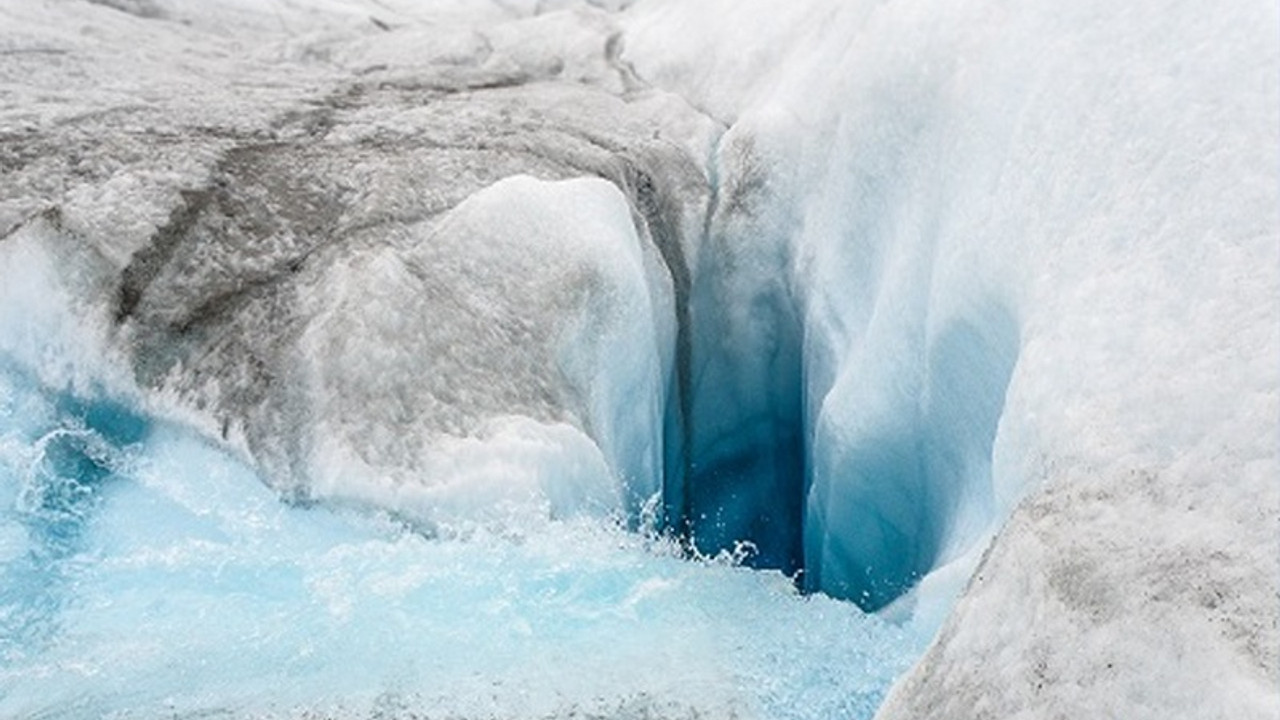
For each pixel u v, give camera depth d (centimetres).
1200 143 359
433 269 539
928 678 290
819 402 687
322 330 479
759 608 418
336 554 423
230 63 942
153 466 459
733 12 949
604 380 570
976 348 479
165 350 484
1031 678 258
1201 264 328
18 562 411
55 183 570
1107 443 309
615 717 347
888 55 602
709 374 785
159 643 376
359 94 858
